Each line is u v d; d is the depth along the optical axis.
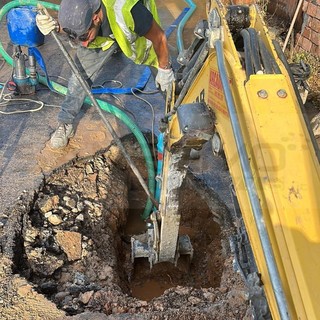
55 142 4.81
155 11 3.90
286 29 7.17
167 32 7.70
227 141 2.22
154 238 3.85
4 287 3.36
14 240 3.75
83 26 3.34
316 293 1.58
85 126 5.20
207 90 2.54
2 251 3.63
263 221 1.73
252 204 1.76
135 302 3.39
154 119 5.46
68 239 3.95
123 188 4.84
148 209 4.88
